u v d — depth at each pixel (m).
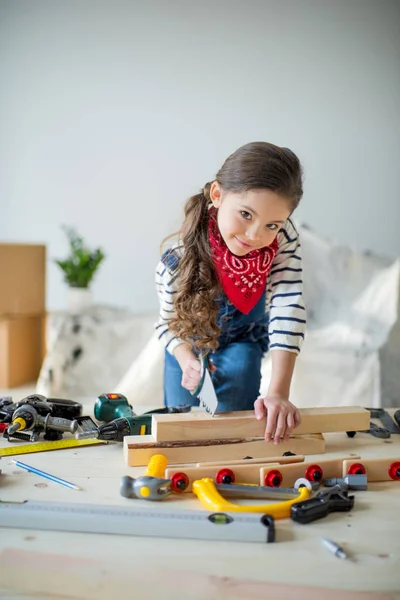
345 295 2.61
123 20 3.21
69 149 3.30
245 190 0.89
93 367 2.77
